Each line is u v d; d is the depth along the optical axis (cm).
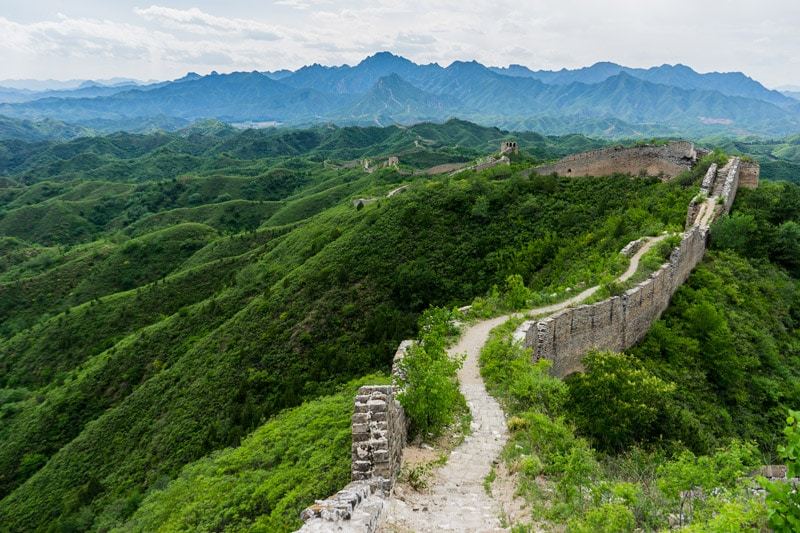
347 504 853
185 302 8775
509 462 1188
